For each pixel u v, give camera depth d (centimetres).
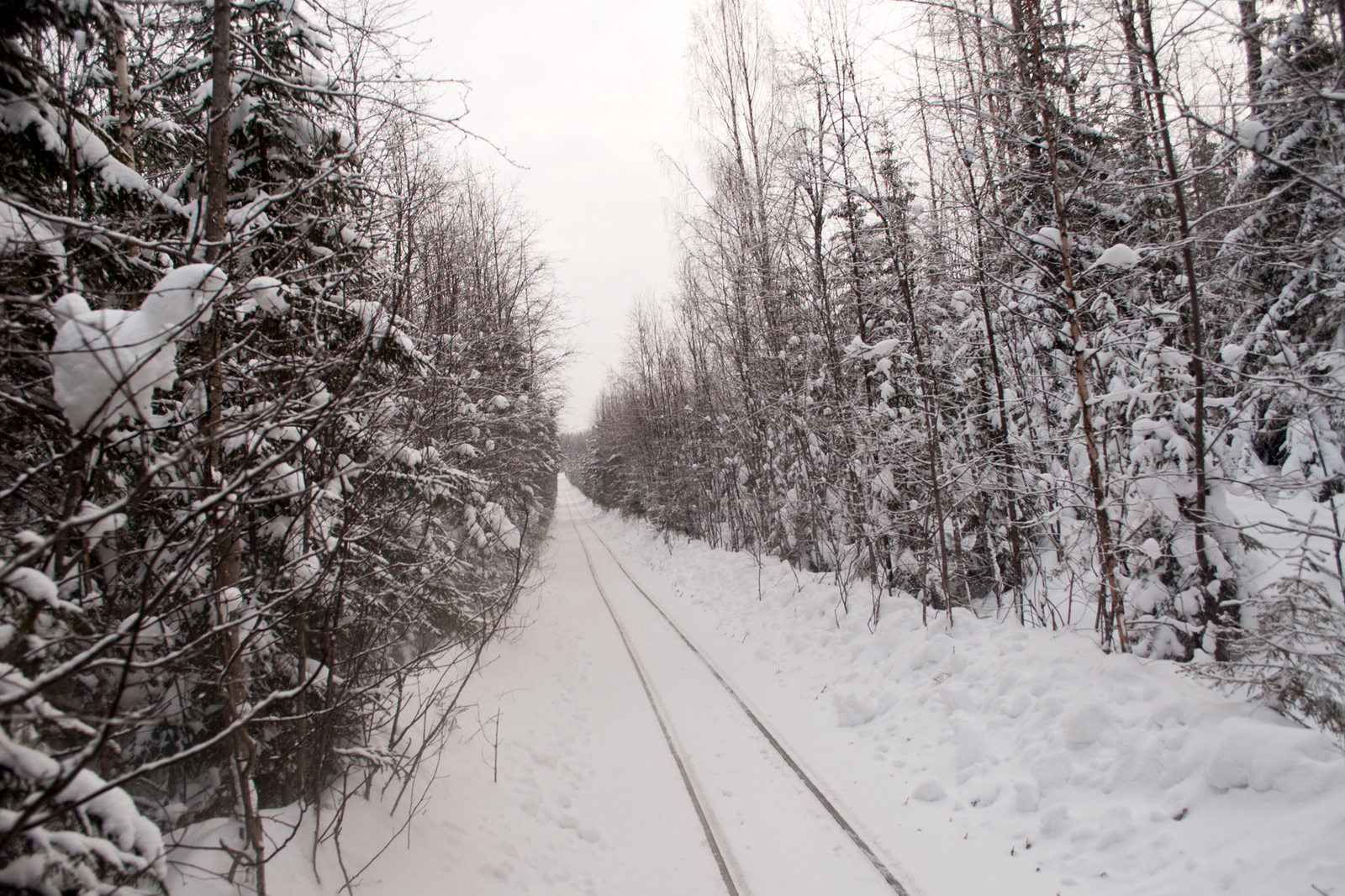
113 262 355
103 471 320
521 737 729
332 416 286
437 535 683
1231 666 459
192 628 364
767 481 1669
